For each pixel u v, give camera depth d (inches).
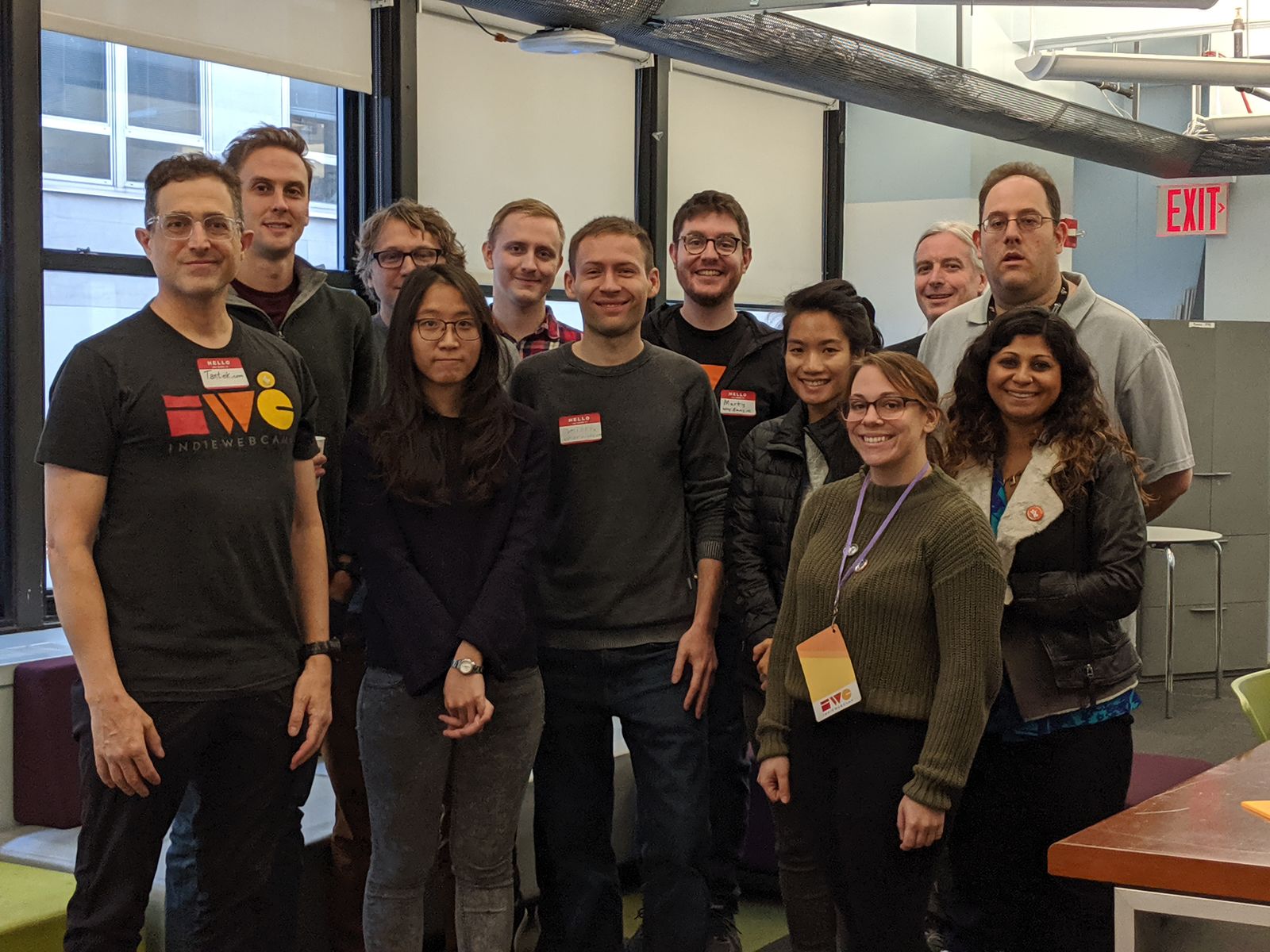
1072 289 113.7
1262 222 339.3
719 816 126.6
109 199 166.1
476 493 97.3
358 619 112.9
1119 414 111.0
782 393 129.0
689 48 193.5
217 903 92.5
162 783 87.7
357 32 194.2
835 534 94.8
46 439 84.7
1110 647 97.3
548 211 138.1
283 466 92.6
